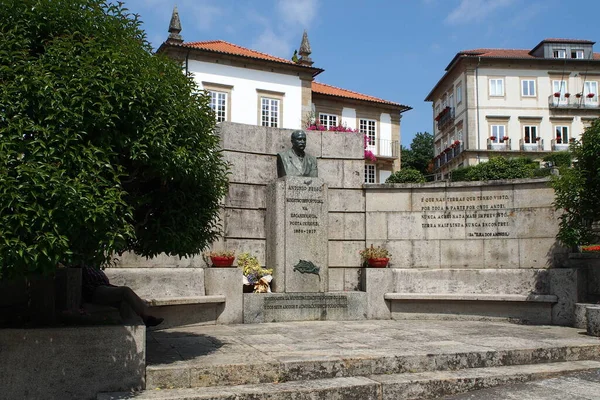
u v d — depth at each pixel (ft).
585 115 148.15
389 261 36.94
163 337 24.85
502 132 147.33
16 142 14.21
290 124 112.06
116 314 23.52
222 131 34.91
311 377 18.70
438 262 36.73
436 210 37.27
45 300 18.25
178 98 18.57
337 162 37.99
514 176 86.33
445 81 166.91
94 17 17.29
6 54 15.30
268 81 110.63
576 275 31.99
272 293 31.81
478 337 25.53
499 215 36.17
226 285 30.60
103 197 14.87
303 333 26.58
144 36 19.03
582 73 148.97
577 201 31.04
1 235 13.26
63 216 14.12
